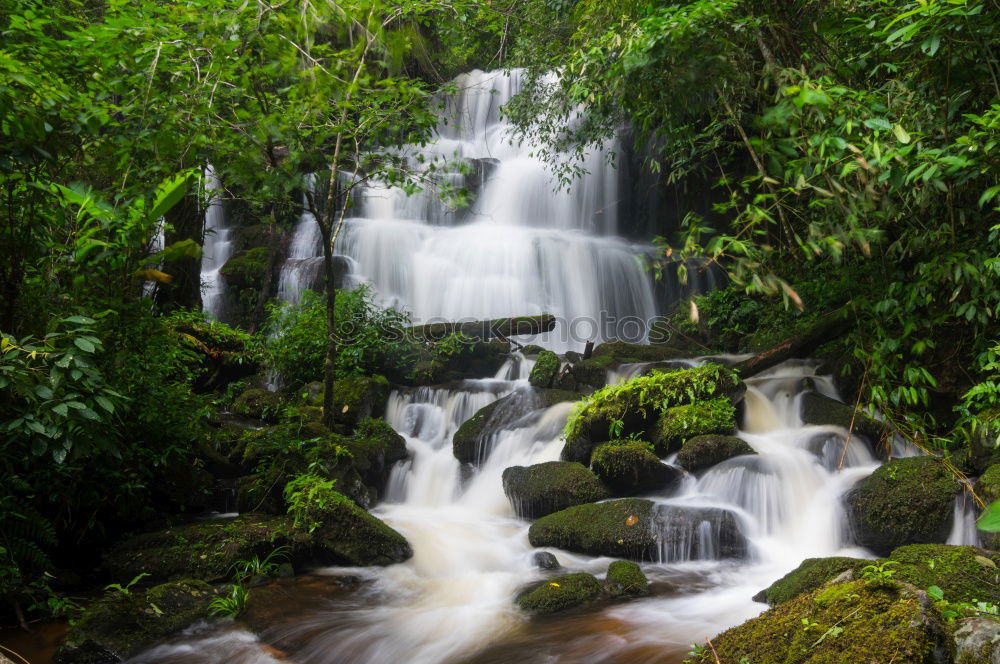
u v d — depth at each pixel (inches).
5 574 175.6
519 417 315.6
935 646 110.8
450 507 291.4
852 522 219.5
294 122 223.0
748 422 299.3
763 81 185.3
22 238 177.6
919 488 209.3
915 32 165.6
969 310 202.8
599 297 505.0
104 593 197.3
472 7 356.5
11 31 179.6
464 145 682.8
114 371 209.3
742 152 466.9
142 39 192.9
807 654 117.6
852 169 158.9
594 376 349.7
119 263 199.3
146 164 195.0
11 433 174.7
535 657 157.5
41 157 173.9
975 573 154.5
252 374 378.6
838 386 315.3
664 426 274.1
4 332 175.5
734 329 412.2
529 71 447.2
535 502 261.7
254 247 537.0
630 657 154.7
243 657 162.4
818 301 327.9
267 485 247.8
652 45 192.7
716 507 227.9
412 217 574.2
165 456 234.1
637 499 237.9
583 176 580.4
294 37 204.8
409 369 376.8
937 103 183.9
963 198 216.5
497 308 490.0
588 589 191.2
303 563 218.4
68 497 205.6
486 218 592.4
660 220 563.5
